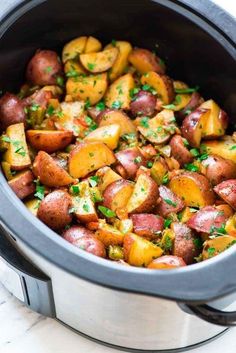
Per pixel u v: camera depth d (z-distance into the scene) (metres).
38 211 0.77
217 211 0.79
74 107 0.88
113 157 0.82
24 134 0.83
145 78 0.90
